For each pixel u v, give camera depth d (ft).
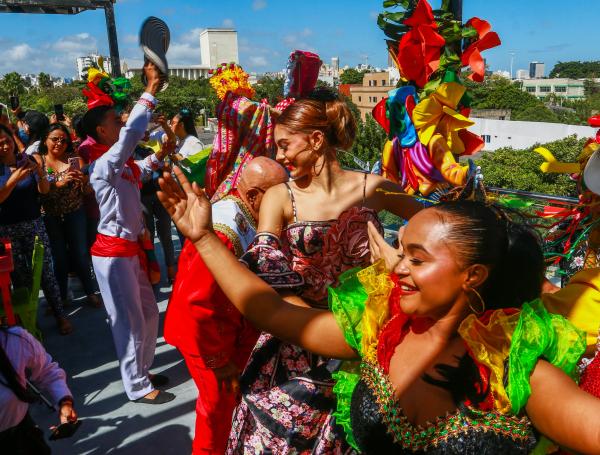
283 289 5.99
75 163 14.57
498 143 192.54
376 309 4.26
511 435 3.49
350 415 4.31
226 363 7.72
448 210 3.69
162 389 11.30
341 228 6.46
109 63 19.44
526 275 3.81
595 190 5.88
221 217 7.53
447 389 3.68
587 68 629.92
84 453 9.37
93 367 12.28
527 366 3.34
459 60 8.51
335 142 6.68
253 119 9.18
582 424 3.10
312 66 9.84
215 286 7.25
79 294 16.70
